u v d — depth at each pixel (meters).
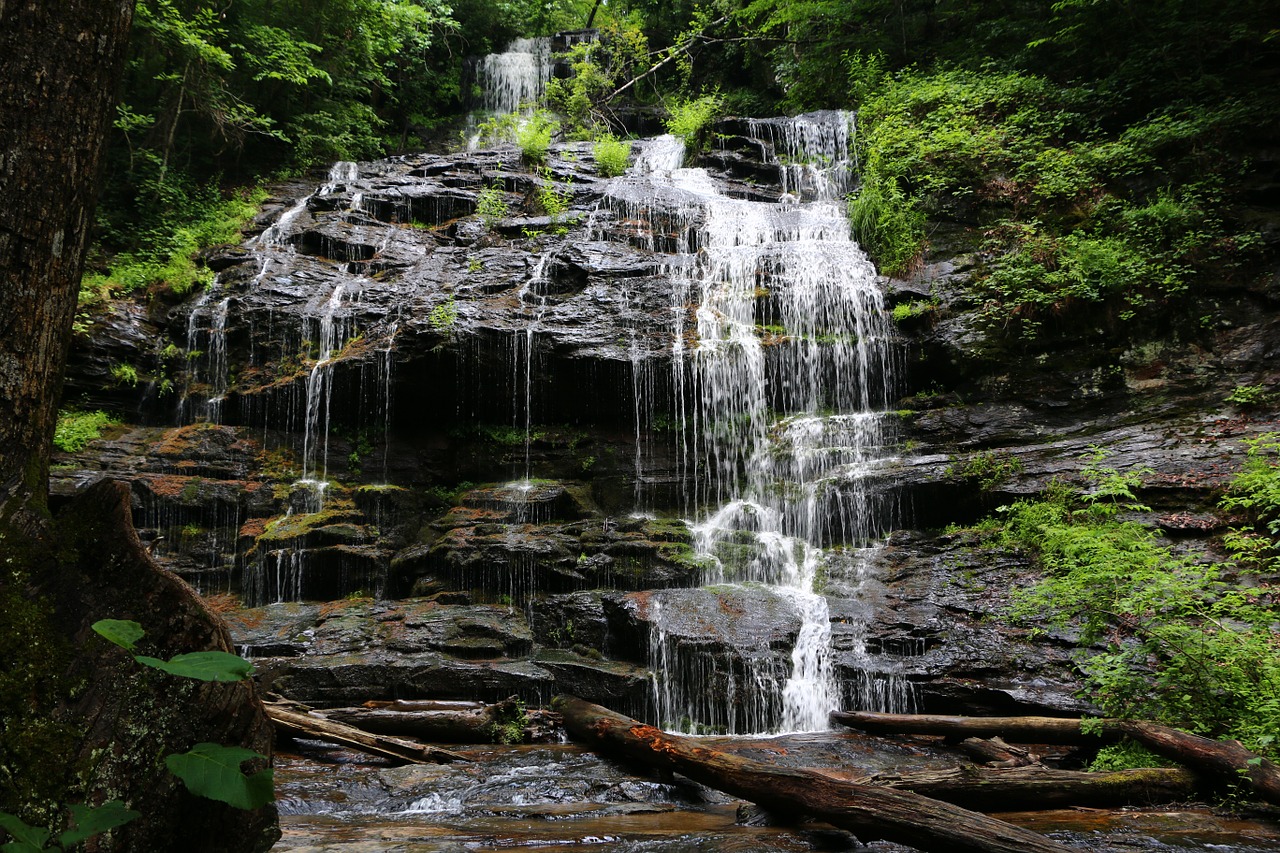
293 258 15.15
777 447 12.30
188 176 18.38
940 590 9.54
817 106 21.22
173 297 14.68
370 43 20.61
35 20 2.37
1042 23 17.16
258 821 2.47
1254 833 4.84
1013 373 12.09
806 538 11.40
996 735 7.04
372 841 4.50
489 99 25.95
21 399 2.34
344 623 9.57
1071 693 7.58
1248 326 11.24
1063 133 15.17
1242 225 12.12
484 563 10.30
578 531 10.94
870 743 7.41
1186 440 10.29
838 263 14.05
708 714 8.59
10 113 2.31
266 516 11.65
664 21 26.30
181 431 12.44
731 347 12.78
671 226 15.57
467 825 5.04
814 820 5.10
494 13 26.88
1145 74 14.98
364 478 12.55
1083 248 12.30
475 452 12.79
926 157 15.20
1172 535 9.22
